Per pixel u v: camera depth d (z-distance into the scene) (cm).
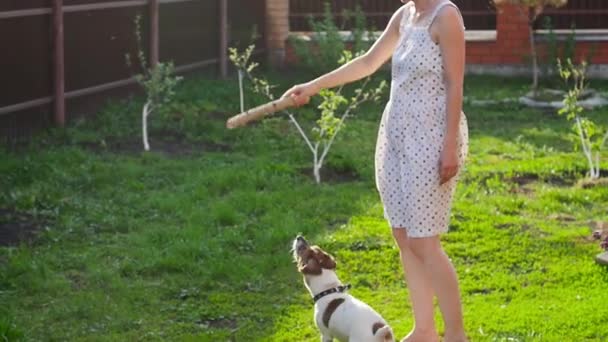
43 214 969
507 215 992
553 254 873
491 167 1179
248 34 1856
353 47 1848
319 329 639
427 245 610
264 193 1053
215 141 1302
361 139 1334
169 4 1609
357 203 1023
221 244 896
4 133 1245
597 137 1338
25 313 740
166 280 812
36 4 1292
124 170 1124
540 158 1227
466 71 1870
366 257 864
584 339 689
